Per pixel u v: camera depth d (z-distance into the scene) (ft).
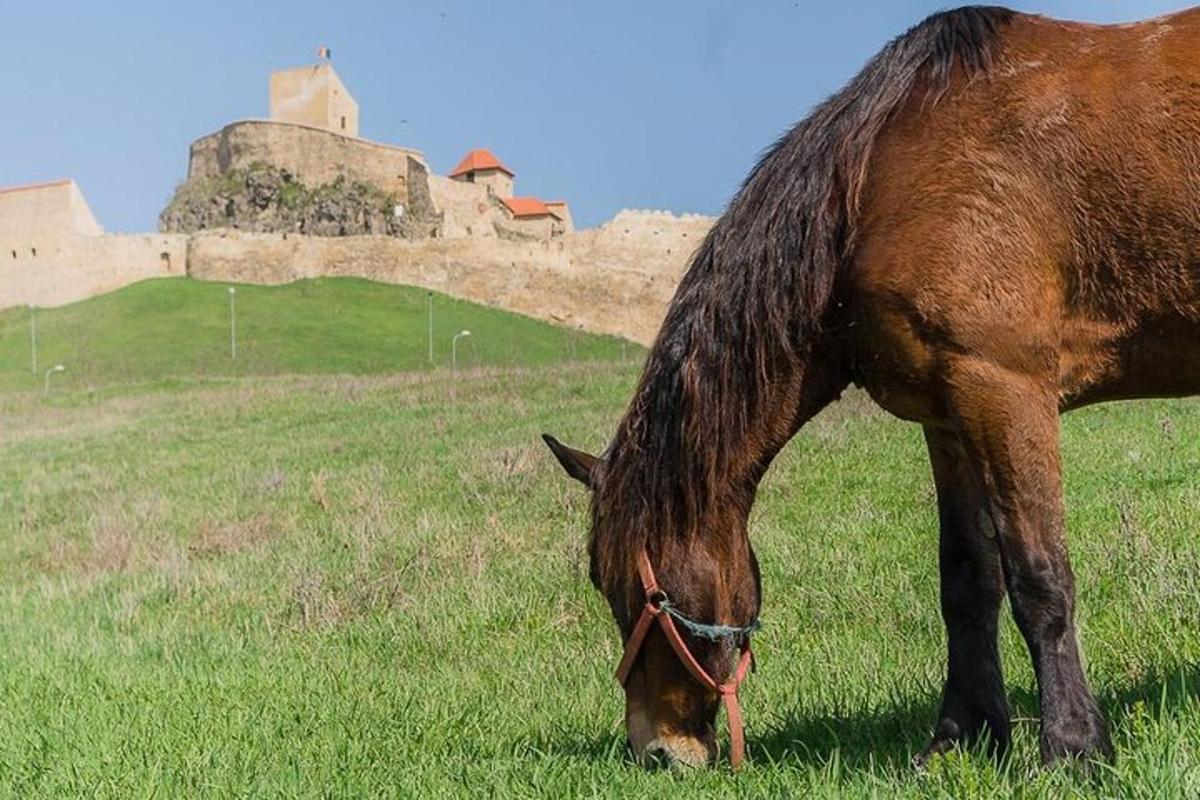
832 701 17.81
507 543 36.58
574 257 274.36
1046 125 11.60
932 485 35.94
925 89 12.09
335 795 14.44
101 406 101.86
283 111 326.24
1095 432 40.78
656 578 13.07
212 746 17.35
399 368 184.65
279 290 252.01
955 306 11.43
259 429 77.66
